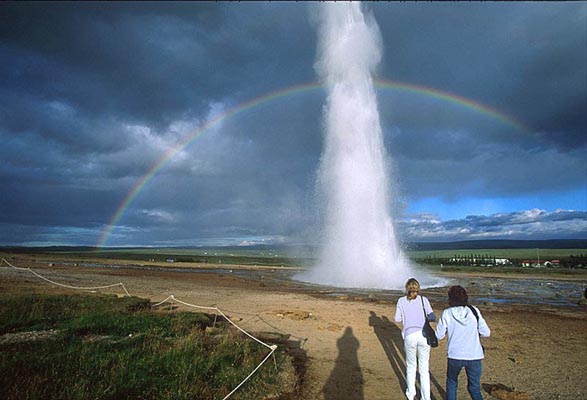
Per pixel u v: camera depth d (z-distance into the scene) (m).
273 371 7.22
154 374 6.50
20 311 10.78
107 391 5.64
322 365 8.28
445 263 76.50
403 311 6.32
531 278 43.22
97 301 13.49
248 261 91.19
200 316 11.72
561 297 23.45
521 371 8.20
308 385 7.09
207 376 6.69
